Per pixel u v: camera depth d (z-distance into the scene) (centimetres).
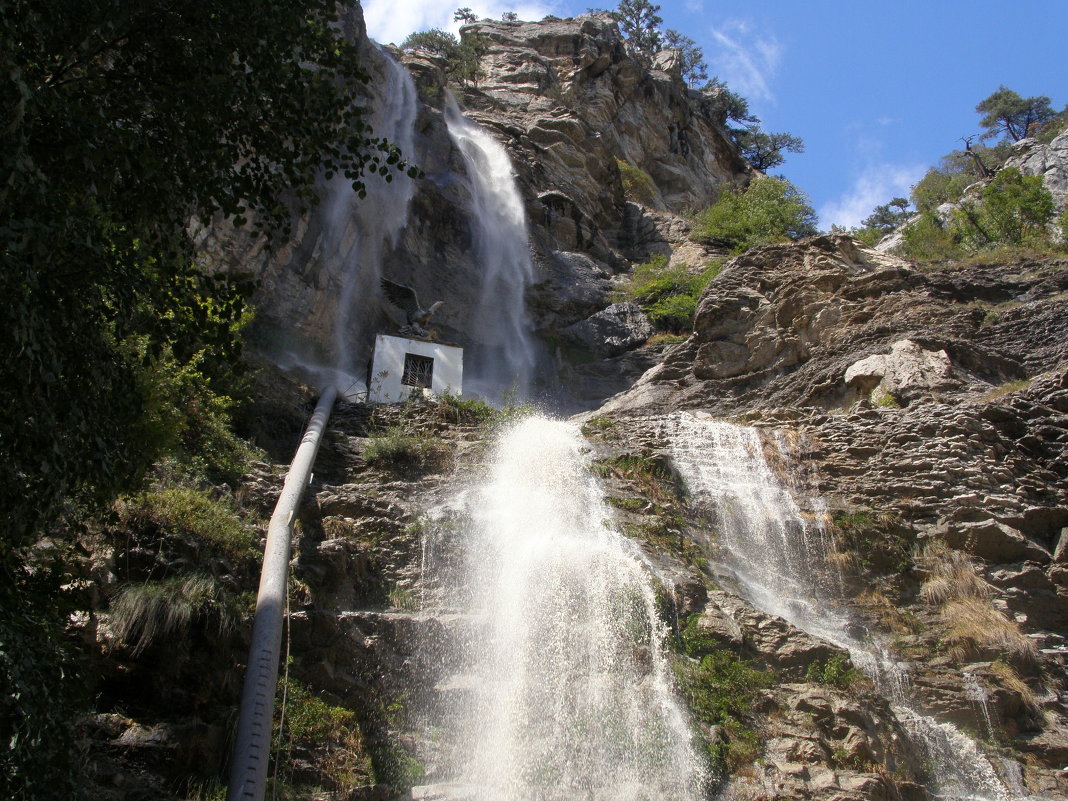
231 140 866
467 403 1820
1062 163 5222
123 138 724
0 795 563
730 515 1491
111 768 774
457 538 1288
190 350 795
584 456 1622
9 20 659
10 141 593
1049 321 2159
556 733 1007
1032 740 1148
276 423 1686
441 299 3052
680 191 5594
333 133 895
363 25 3328
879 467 1602
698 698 1048
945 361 2023
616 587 1184
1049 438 1675
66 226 645
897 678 1187
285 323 2377
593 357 3120
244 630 948
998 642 1258
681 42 7675
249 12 830
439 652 1073
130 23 801
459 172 3488
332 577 1135
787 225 4172
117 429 744
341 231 2694
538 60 5206
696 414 1955
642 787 954
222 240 2250
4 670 571
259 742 802
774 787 952
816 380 2142
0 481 629
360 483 1505
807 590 1369
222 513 1095
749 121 7669
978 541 1420
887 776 996
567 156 4316
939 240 3609
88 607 843
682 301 3136
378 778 909
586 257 3747
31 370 618
